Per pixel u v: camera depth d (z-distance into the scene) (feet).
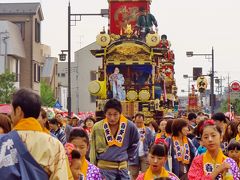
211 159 35.19
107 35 130.72
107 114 46.03
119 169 46.11
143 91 127.03
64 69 377.50
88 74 322.75
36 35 253.85
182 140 49.93
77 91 311.47
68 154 30.76
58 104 160.25
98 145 46.26
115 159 45.98
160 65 146.20
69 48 134.10
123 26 155.63
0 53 229.25
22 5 250.78
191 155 49.85
